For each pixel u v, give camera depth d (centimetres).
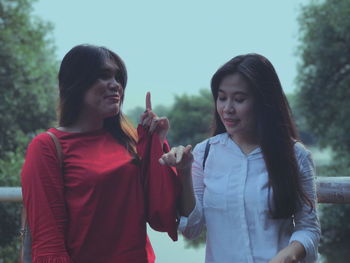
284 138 168
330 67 1196
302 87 1238
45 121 1216
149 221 182
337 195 181
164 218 176
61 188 169
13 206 813
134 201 176
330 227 1083
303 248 161
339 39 1204
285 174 164
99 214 169
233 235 169
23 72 1077
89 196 168
